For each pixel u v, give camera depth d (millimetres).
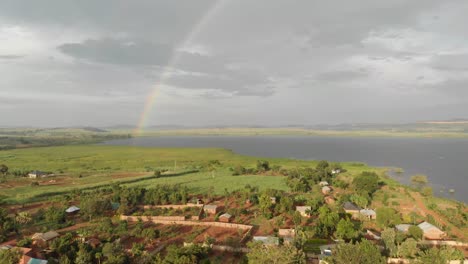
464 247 67375
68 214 90312
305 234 71062
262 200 91250
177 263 54000
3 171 160625
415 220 84000
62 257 58156
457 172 178125
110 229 75375
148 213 90062
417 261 54812
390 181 139625
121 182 138500
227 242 66875
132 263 59875
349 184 129375
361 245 55688
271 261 50938
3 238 70000
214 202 103625
